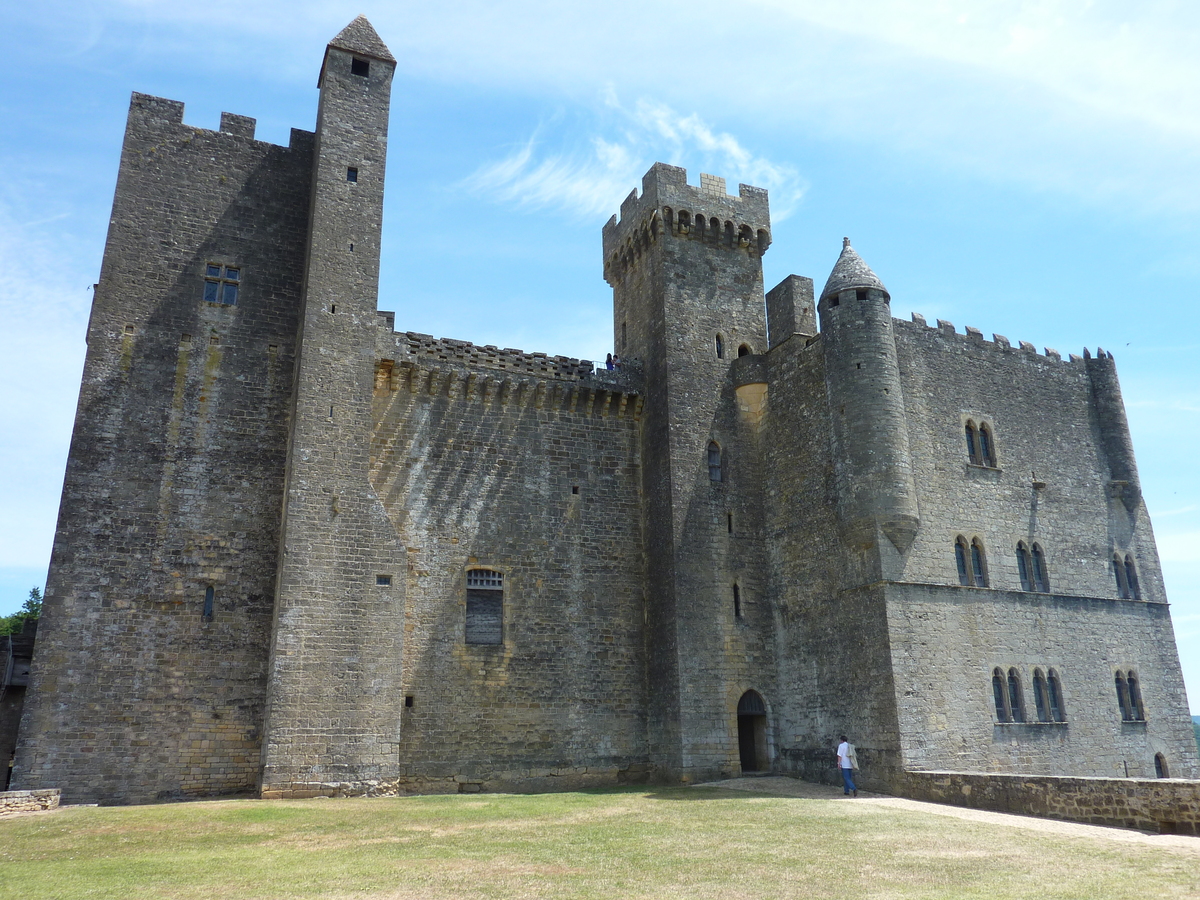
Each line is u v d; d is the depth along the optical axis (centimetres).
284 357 3431
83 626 2925
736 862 1636
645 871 1555
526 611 3512
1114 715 3541
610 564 3719
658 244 4025
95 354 3172
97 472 3070
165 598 3045
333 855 1723
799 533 3572
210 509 3178
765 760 3506
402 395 3553
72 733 2830
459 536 3484
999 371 3831
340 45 3606
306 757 2814
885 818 2216
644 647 3675
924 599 3209
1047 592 3566
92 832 2000
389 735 2936
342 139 3509
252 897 1362
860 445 3312
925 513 3356
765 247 4238
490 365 3722
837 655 3294
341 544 3061
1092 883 1442
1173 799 1914
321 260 3331
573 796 2811
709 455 3784
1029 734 3281
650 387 3934
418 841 1886
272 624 3114
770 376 3891
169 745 2927
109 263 3272
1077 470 3903
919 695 3069
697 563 3594
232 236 3478
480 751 3281
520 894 1377
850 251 3694
